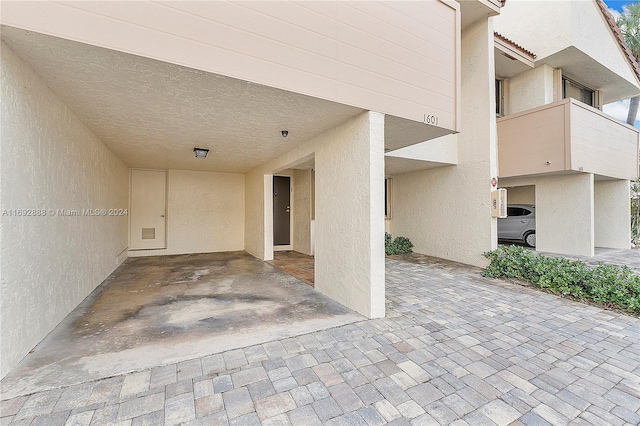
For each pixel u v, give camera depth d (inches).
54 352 96.7
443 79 147.8
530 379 86.2
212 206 332.5
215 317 129.6
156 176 312.8
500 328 123.0
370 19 123.1
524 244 396.5
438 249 301.6
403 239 339.9
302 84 107.1
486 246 251.3
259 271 227.9
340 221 150.3
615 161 323.9
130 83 102.7
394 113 131.3
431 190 310.7
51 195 113.3
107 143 192.2
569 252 304.3
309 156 190.9
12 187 86.2
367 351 101.1
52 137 113.7
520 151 292.4
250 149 211.9
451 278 213.2
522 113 289.9
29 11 71.3
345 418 69.2
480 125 257.9
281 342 106.7
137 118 141.9
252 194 313.6
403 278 213.0
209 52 90.1
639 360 97.7
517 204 405.7
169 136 175.6
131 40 80.5
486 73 253.3
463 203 274.2
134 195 302.4
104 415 68.5
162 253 309.4
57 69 93.7
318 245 172.2
